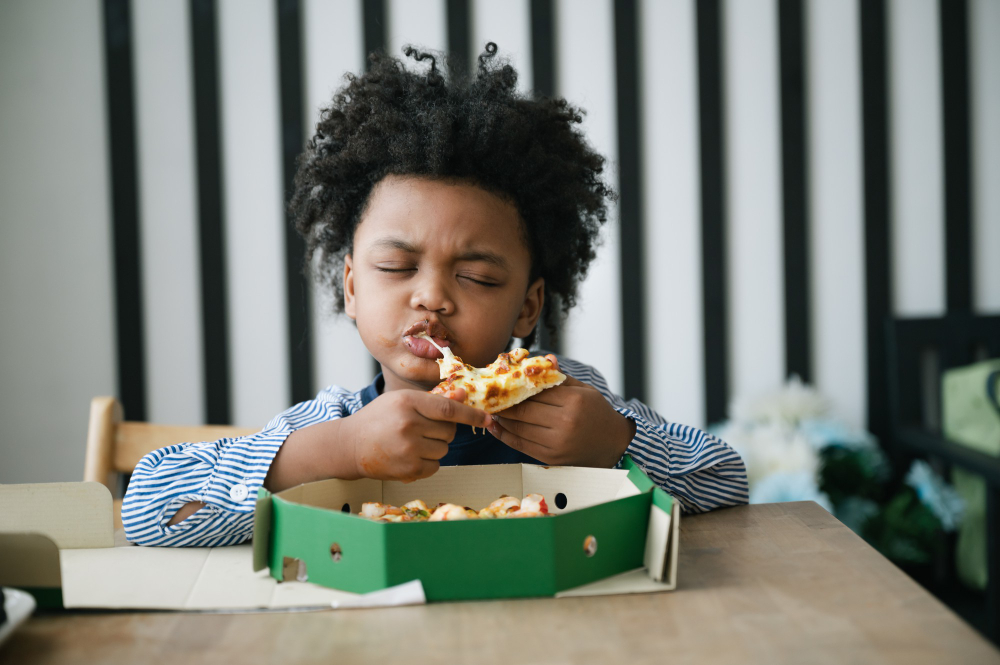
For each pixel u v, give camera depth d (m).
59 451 2.26
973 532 2.29
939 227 2.45
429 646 0.56
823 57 2.40
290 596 0.66
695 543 0.78
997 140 2.43
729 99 2.40
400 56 2.31
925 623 0.58
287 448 0.85
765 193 2.42
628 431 0.93
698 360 2.43
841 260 2.44
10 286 2.23
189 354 2.29
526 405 0.86
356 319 1.08
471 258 0.98
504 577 0.64
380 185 1.05
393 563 0.64
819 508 0.92
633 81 2.36
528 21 2.34
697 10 2.35
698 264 2.42
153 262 2.27
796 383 2.36
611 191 1.33
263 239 2.30
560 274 1.24
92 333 2.27
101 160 2.25
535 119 1.14
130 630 0.60
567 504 0.85
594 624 0.59
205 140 2.24
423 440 0.78
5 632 0.55
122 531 0.93
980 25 2.41
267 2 2.27
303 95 2.29
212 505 0.83
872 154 2.40
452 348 0.98
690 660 0.53
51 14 2.21
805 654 0.54
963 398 2.14
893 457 2.43
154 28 2.24
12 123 2.21
